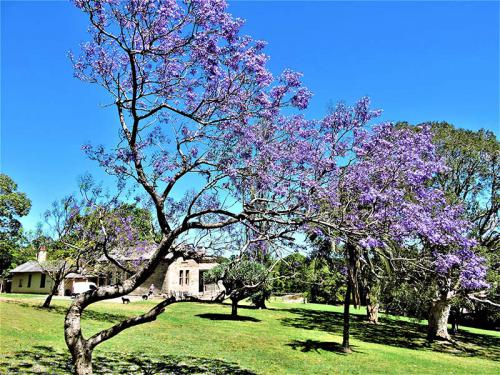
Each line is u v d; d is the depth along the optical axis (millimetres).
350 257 16688
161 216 9000
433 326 25906
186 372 12820
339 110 10250
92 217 21750
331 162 9586
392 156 9984
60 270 26203
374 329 29828
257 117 9484
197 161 9234
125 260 21250
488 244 26375
